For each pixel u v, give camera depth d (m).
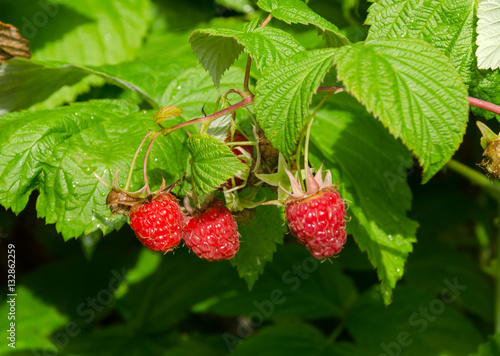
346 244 0.73
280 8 0.52
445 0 0.53
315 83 0.50
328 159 0.58
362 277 0.77
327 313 0.68
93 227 0.53
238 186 0.52
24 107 0.60
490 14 0.52
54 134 0.54
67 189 0.54
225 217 0.52
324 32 0.53
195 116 0.58
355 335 0.67
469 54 0.53
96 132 0.55
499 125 0.60
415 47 0.50
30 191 0.54
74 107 0.57
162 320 0.72
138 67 0.61
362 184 0.58
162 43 0.68
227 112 0.52
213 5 0.70
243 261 0.57
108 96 0.65
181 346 0.70
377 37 0.53
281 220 0.57
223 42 0.52
